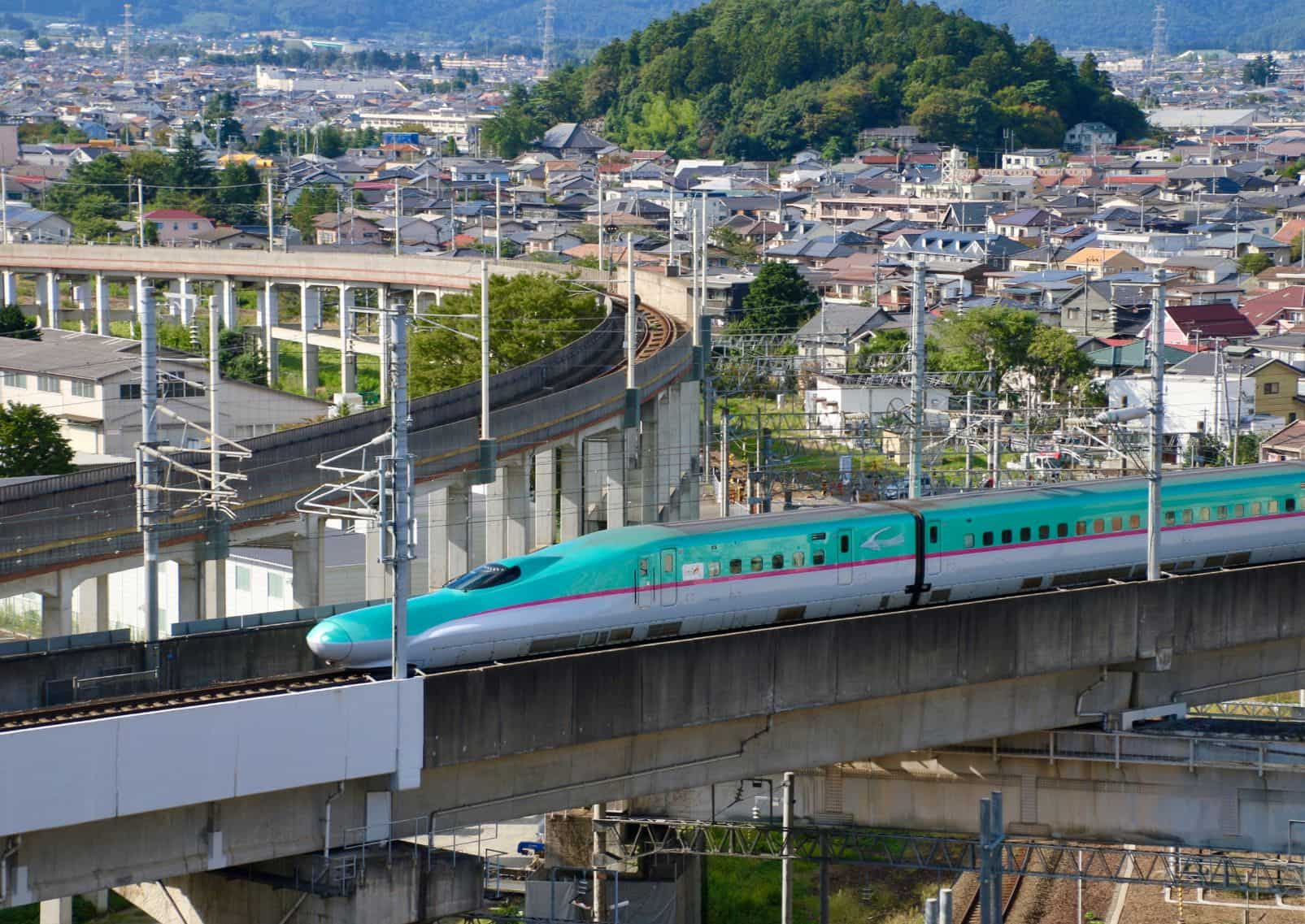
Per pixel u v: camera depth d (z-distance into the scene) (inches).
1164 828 3924.7
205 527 4694.9
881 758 4040.4
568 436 6195.9
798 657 3599.9
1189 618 4111.7
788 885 4160.9
